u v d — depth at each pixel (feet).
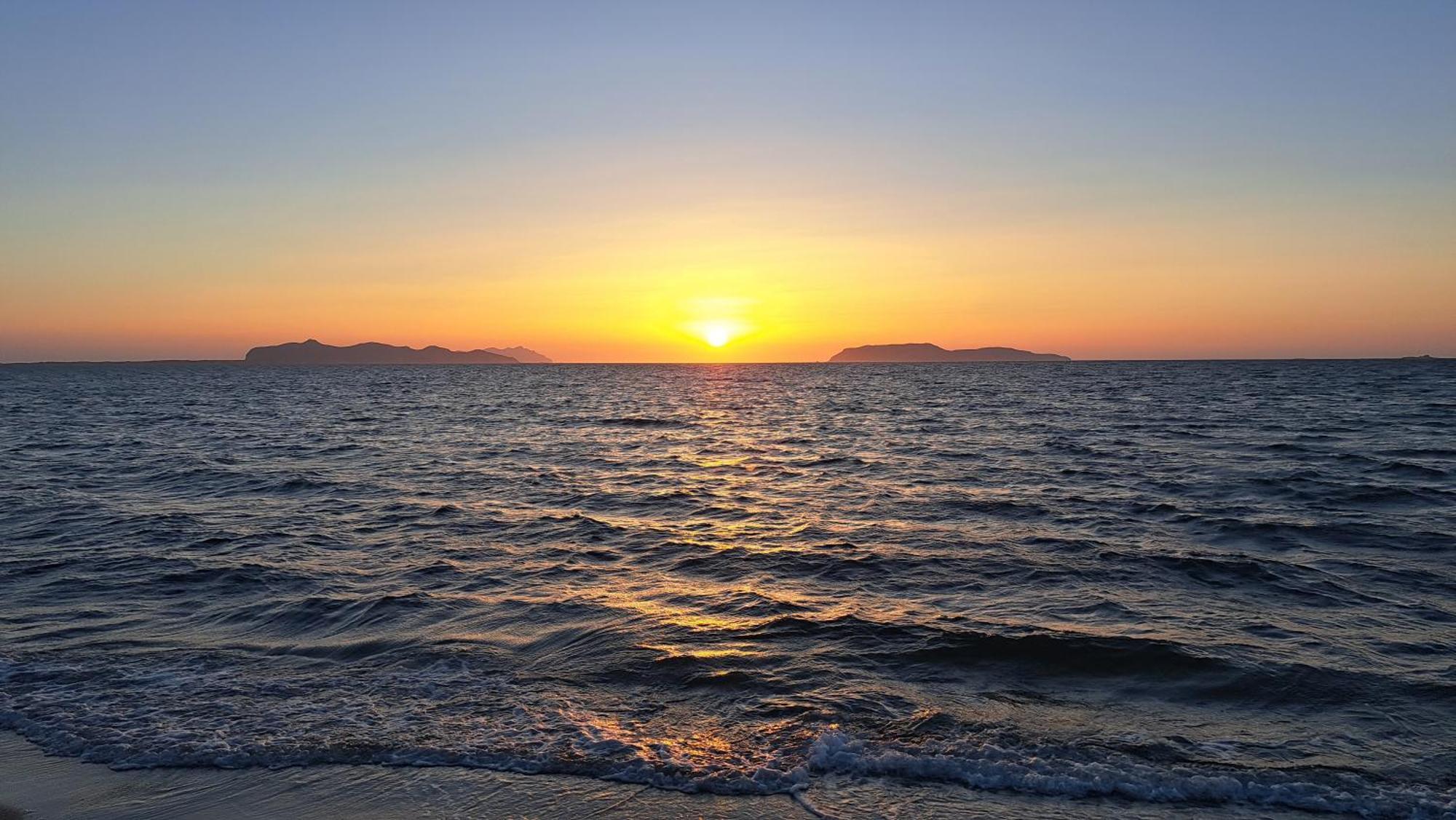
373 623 35.86
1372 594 39.63
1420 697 27.22
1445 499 64.39
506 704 27.09
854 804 20.95
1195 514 59.41
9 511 63.46
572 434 139.54
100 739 24.82
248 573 44.04
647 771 22.61
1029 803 20.97
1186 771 22.45
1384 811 20.61
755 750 23.75
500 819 20.51
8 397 274.36
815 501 68.23
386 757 23.57
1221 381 351.46
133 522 58.75
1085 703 27.12
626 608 37.91
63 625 35.76
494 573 44.86
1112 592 40.14
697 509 65.62
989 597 39.47
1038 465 89.86
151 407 221.66
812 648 32.24
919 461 95.14
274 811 21.06
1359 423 141.38
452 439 130.72
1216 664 30.04
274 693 28.14
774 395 291.17
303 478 81.87
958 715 26.00
